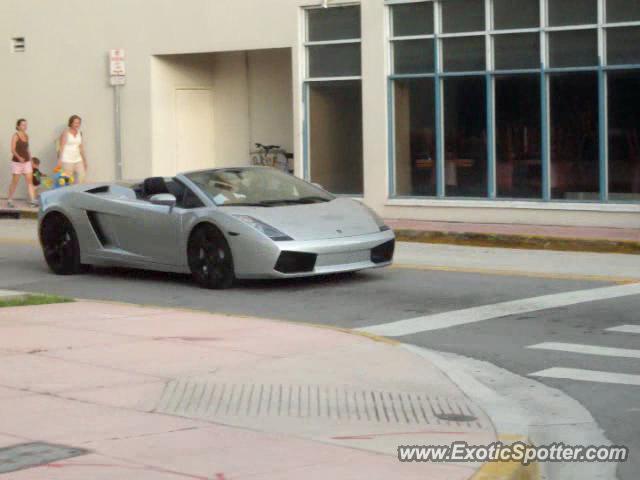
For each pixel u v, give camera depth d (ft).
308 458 22.11
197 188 47.73
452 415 26.17
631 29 61.98
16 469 21.29
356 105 72.38
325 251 44.68
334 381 29.53
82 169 83.15
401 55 70.33
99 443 23.25
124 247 49.80
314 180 74.43
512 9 65.87
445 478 20.62
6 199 88.84
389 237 46.83
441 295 44.01
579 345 34.58
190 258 47.06
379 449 22.84
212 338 35.06
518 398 28.84
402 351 33.22
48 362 31.65
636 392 29.04
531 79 65.57
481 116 67.62
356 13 71.82
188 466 21.50
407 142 70.59
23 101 87.76
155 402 27.09
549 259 55.16
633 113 62.34
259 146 79.97
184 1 79.05
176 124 82.43
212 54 83.30
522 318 39.06
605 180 63.41
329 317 40.16
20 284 49.88
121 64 81.56
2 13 88.12
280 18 74.74
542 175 65.57
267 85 80.89
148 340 34.78
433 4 68.69
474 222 67.97
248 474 20.94
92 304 42.29
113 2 82.53
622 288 44.65
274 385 29.01
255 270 44.68
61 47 85.40
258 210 46.06
